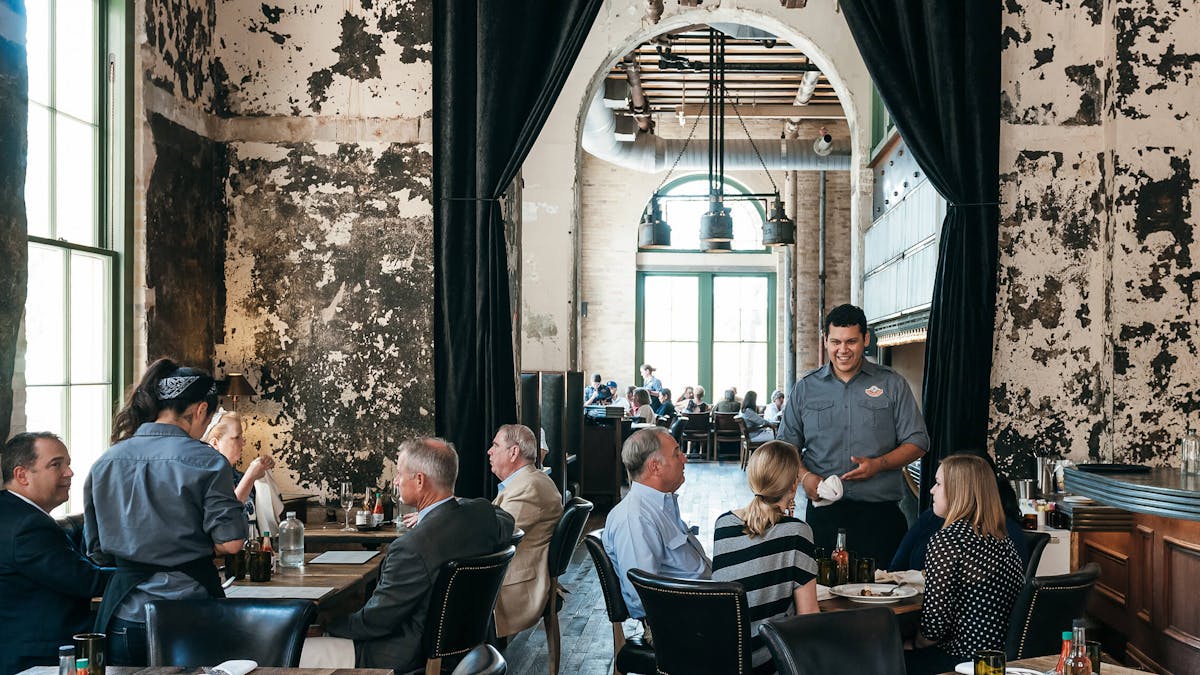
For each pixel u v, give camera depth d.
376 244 6.42
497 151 6.21
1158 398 6.39
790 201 19.88
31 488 3.61
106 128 5.50
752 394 17.91
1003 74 6.43
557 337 9.70
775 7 8.86
